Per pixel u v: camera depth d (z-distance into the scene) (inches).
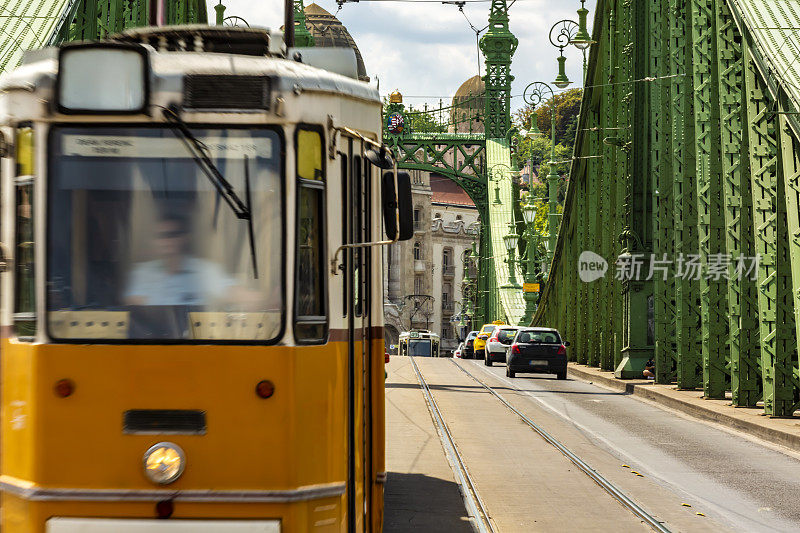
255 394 484.4
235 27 556.1
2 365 506.6
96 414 483.8
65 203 495.5
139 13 1628.9
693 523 815.7
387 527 767.7
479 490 957.8
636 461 1182.3
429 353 6574.8
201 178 494.9
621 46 2783.0
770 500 937.5
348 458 527.5
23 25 1278.3
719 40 1724.9
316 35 6604.3
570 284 3548.2
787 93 1392.7
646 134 2539.4
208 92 497.7
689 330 2073.1
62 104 496.1
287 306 490.3
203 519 478.9
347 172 542.6
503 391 2223.2
